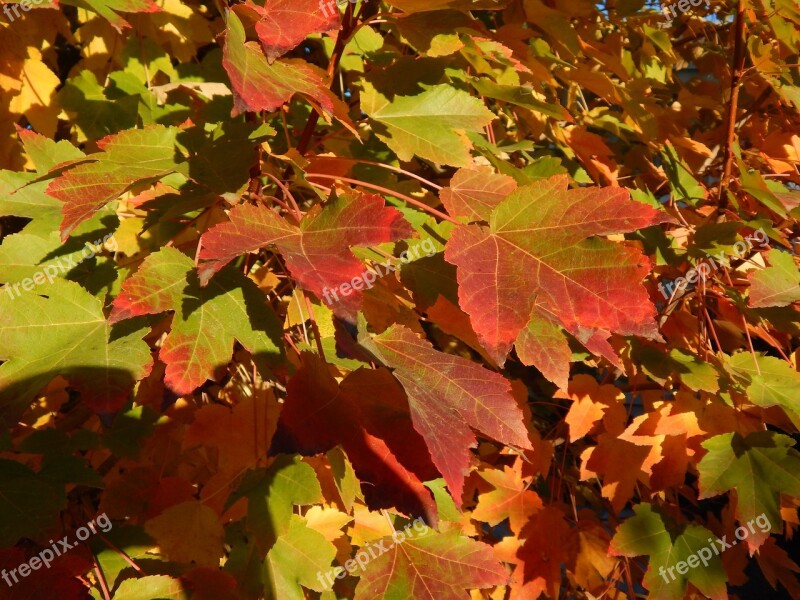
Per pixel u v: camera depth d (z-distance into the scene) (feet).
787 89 2.49
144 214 2.22
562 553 2.55
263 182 2.09
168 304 1.57
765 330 2.79
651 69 3.09
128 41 2.42
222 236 1.47
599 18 3.14
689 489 3.12
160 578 1.79
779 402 2.24
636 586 3.38
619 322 1.51
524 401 2.53
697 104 3.23
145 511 2.00
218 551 1.89
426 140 1.96
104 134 2.29
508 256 1.59
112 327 1.68
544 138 3.14
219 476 1.92
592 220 1.57
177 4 2.47
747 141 3.53
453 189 1.89
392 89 2.00
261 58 1.61
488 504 2.51
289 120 2.31
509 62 2.04
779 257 2.23
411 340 1.59
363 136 2.31
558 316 1.54
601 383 2.70
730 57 3.07
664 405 2.41
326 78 1.75
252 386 2.02
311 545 1.88
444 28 1.92
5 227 2.46
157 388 2.09
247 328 1.60
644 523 2.39
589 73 2.40
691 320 2.69
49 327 1.67
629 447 2.43
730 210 2.67
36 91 2.27
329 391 1.51
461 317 1.98
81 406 2.16
